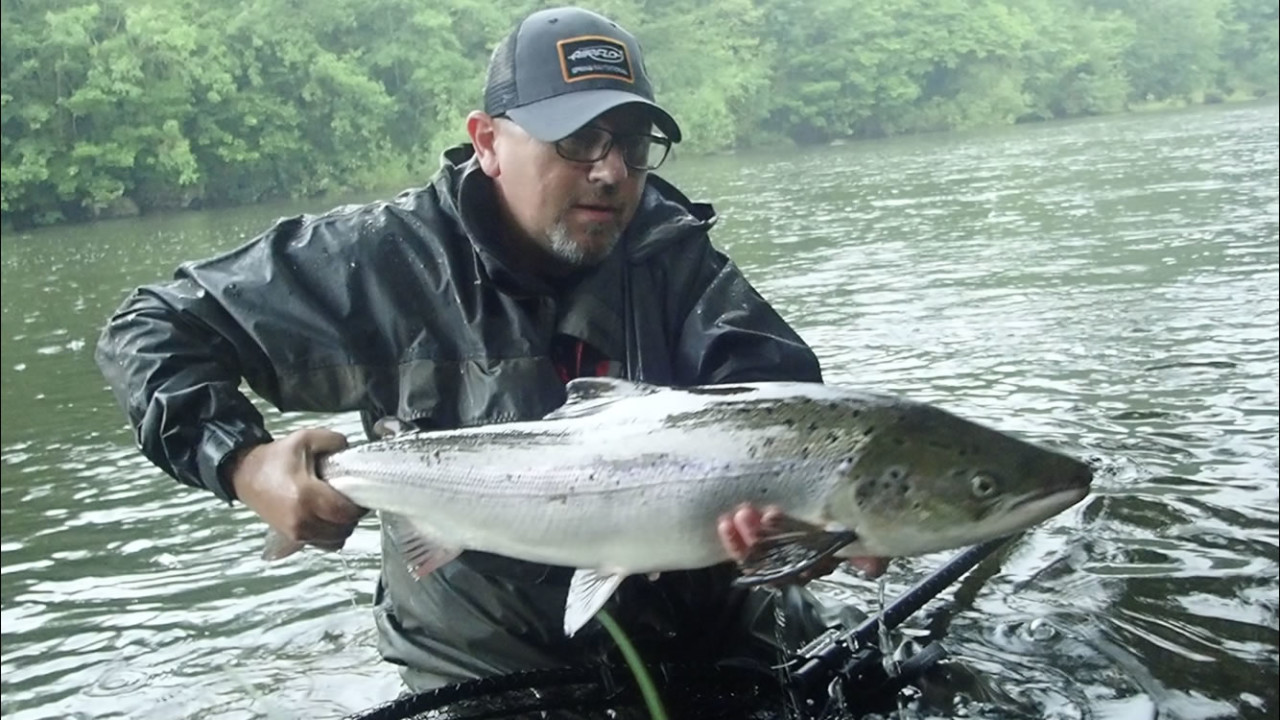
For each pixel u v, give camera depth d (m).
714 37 19.62
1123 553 2.40
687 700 1.83
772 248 7.50
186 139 15.07
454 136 15.39
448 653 1.85
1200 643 2.08
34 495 3.32
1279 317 4.36
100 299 7.59
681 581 1.85
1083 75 26.78
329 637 2.32
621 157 1.69
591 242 1.71
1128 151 14.09
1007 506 1.42
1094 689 1.96
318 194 15.86
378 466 1.62
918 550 1.44
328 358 1.76
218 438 1.67
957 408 3.46
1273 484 2.69
